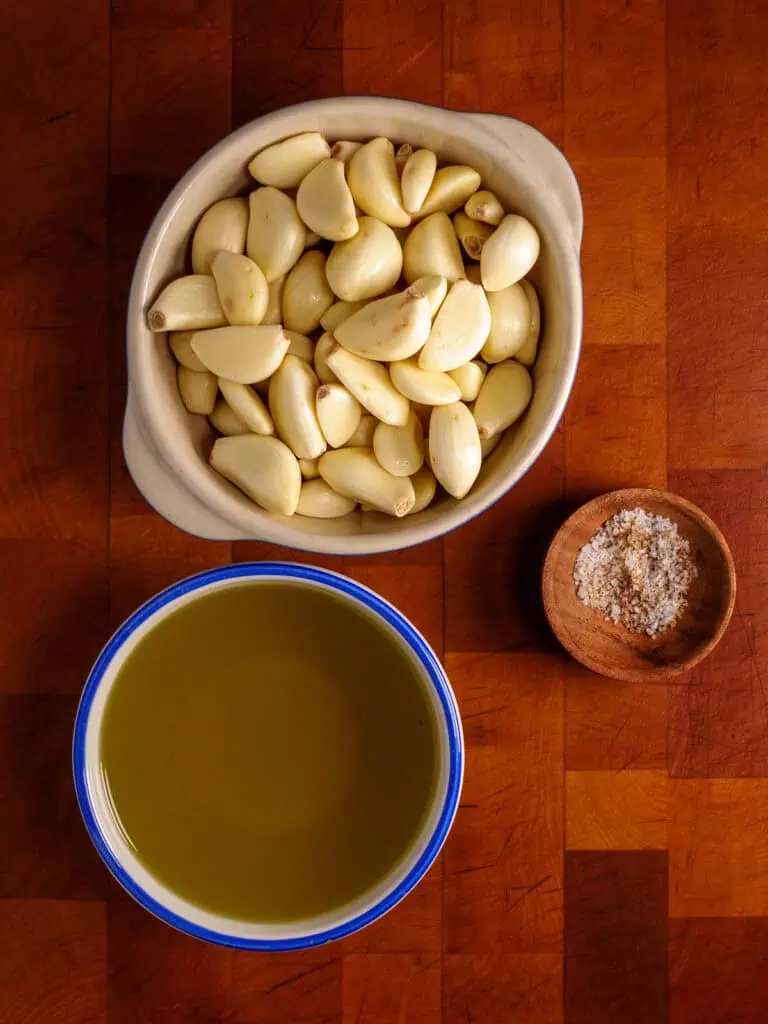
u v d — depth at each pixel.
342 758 0.34
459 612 0.35
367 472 0.29
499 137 0.28
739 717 0.36
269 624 0.33
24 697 0.35
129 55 0.34
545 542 0.35
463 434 0.28
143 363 0.28
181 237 0.29
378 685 0.33
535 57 0.34
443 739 0.30
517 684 0.35
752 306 0.35
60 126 0.34
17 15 0.34
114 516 0.35
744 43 0.34
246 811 0.34
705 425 0.35
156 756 0.34
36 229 0.34
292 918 0.33
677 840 0.36
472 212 0.29
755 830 0.36
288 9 0.33
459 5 0.34
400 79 0.34
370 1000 0.36
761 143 0.34
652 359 0.35
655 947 0.36
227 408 0.30
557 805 0.35
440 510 0.29
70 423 0.35
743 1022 0.36
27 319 0.34
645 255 0.34
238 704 0.34
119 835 0.32
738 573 0.35
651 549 0.34
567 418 0.35
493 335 0.29
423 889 0.36
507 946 0.36
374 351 0.28
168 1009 0.36
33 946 0.36
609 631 0.35
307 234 0.29
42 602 0.35
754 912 0.36
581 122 0.34
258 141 0.28
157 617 0.31
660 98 0.34
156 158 0.34
